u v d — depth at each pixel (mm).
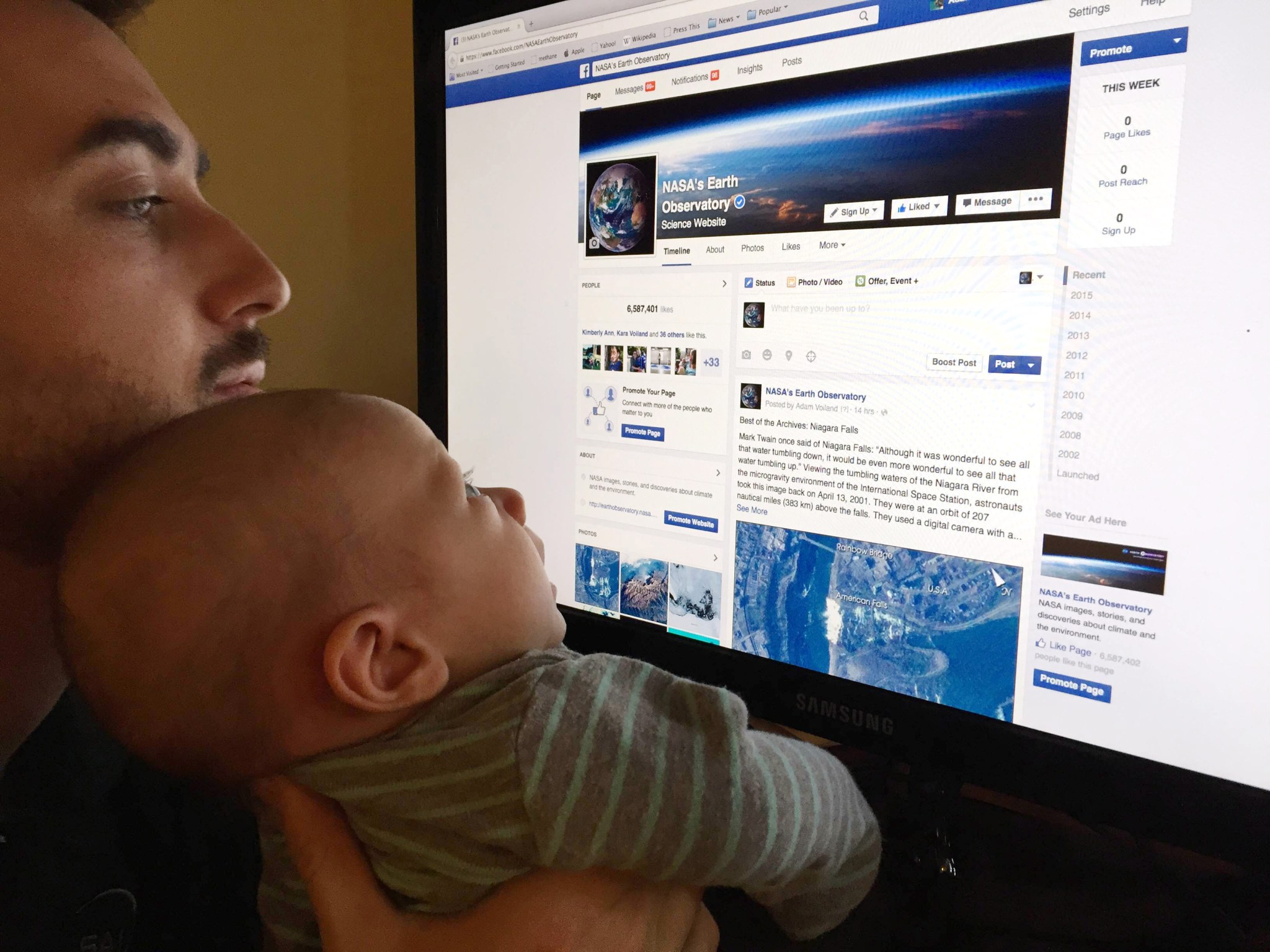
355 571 316
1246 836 331
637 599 542
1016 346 373
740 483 480
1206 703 339
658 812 299
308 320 759
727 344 473
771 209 444
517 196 564
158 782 483
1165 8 322
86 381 349
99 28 366
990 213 373
